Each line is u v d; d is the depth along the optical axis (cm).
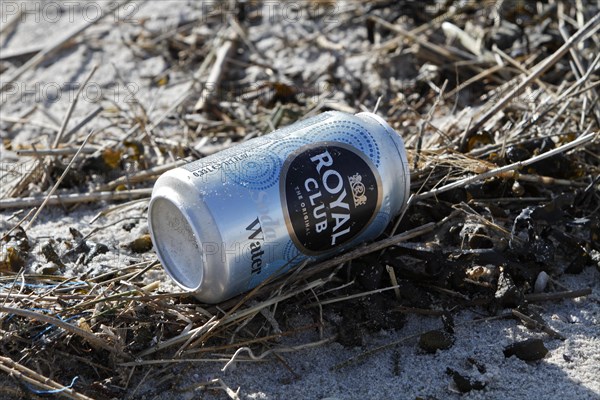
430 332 64
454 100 86
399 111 86
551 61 77
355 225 65
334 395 62
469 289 67
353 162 65
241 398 62
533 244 68
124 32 101
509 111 80
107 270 69
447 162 73
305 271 66
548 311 66
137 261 70
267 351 64
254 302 65
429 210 71
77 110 90
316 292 66
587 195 72
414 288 66
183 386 62
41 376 61
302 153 64
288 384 63
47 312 64
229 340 65
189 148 81
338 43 94
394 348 64
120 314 64
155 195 63
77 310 64
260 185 63
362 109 84
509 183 72
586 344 64
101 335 63
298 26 97
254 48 95
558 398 61
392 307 66
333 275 66
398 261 67
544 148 74
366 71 91
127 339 64
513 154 73
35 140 87
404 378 62
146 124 85
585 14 91
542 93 83
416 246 68
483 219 69
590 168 74
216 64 92
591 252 69
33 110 91
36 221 75
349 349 65
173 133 85
